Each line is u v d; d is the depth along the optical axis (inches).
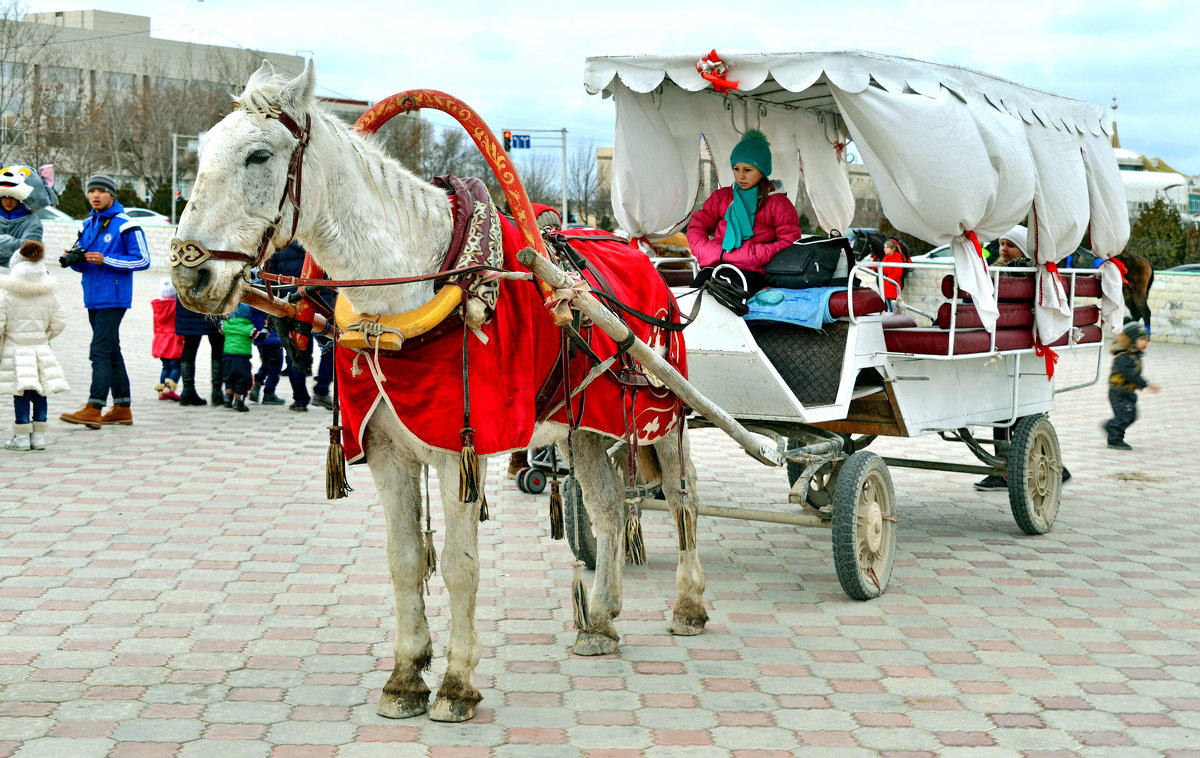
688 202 291.3
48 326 354.6
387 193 160.4
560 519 195.9
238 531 270.5
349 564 246.1
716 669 193.0
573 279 170.2
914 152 233.0
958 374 270.2
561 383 182.9
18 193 450.9
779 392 232.4
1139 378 420.8
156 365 579.8
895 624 218.4
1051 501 296.8
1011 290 269.3
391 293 156.8
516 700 178.1
